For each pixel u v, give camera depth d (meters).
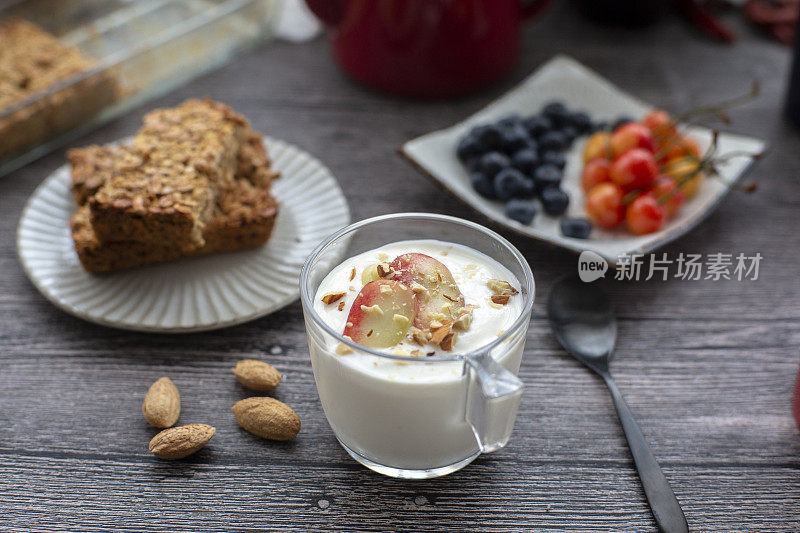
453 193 0.62
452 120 0.73
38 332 0.57
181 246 0.59
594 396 0.54
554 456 0.52
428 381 0.46
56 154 0.69
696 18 0.82
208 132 0.62
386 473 0.51
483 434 0.46
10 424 0.53
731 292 0.60
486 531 0.49
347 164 0.68
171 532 0.49
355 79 0.77
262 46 0.81
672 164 0.63
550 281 0.60
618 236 0.62
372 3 0.71
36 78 0.69
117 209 0.57
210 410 0.53
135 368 0.55
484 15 0.71
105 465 0.51
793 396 0.54
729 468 0.51
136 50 0.71
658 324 0.58
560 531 0.49
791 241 0.63
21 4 0.75
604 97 0.71
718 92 0.76
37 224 0.61
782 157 0.69
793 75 0.71
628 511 0.50
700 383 0.55
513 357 0.48
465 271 0.51
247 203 0.61
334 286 0.50
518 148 0.65
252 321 0.58
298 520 0.49
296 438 0.52
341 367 0.47
